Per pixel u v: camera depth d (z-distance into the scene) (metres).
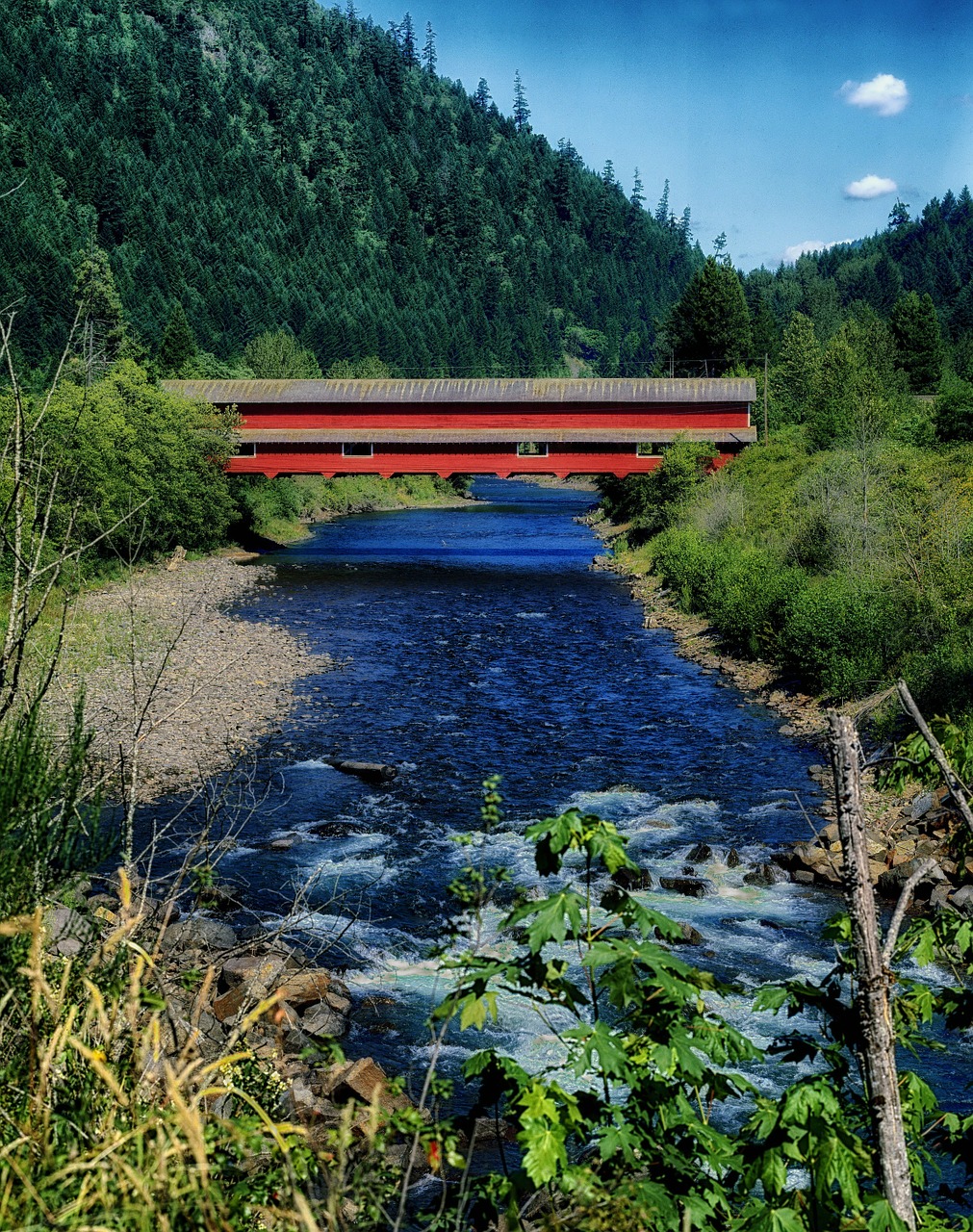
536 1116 4.02
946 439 51.50
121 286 155.50
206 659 33.44
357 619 43.62
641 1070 4.30
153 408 58.31
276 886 16.98
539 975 4.31
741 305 97.12
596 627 42.31
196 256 196.00
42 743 5.23
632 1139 4.12
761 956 14.98
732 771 23.88
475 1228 4.53
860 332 97.56
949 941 4.85
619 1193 3.82
